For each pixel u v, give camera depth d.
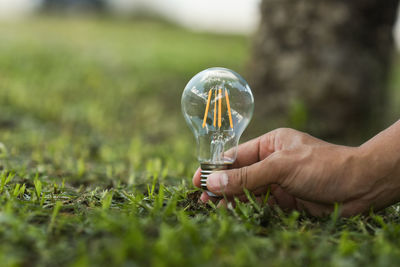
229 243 1.14
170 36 12.45
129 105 4.67
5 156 2.32
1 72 5.39
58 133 3.30
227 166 1.55
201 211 1.54
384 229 1.32
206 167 1.54
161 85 5.66
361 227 1.37
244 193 1.48
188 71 6.74
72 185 2.00
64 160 2.46
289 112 4.05
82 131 3.52
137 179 2.10
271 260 1.08
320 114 4.02
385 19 4.11
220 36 13.77
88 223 1.27
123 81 5.55
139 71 6.30
